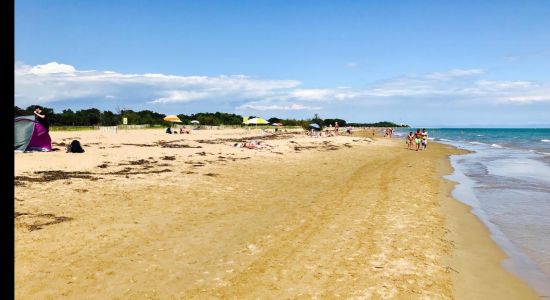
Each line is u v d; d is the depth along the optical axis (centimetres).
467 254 852
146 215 1071
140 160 2247
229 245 852
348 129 8962
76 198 1223
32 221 962
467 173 2319
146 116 10150
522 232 1052
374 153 3625
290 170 2147
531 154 3825
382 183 1767
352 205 1275
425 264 762
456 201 1454
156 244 845
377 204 1301
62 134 5059
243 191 1481
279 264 743
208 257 777
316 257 782
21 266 693
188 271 704
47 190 1308
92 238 862
